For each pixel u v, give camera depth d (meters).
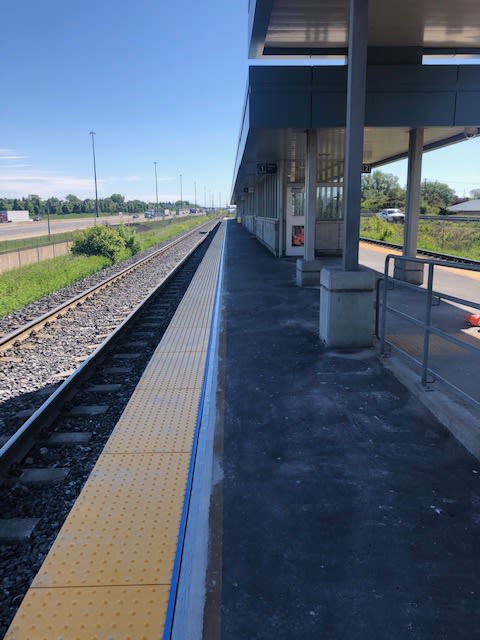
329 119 8.96
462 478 3.99
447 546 3.21
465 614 2.68
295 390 5.82
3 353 8.88
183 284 17.17
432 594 2.82
